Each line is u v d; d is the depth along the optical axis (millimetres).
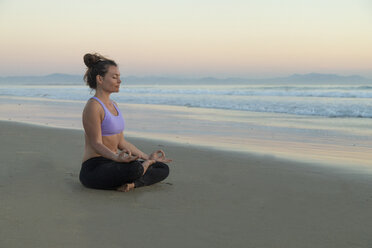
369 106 15297
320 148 6531
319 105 16250
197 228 2410
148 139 7238
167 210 2777
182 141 7113
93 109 3287
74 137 6871
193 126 9820
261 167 4605
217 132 8656
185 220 2561
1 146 5602
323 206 2969
